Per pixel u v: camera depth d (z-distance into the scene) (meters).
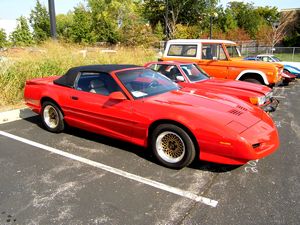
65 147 5.07
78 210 3.29
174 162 4.17
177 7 41.25
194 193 3.61
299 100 9.98
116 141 5.30
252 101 6.00
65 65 10.55
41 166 4.36
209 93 5.12
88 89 5.12
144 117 4.32
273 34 35.97
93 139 5.43
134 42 29.34
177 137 4.09
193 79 7.09
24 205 3.39
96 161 4.52
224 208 3.29
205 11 42.53
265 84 9.04
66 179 3.97
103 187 3.76
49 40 13.86
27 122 6.55
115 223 3.06
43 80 6.09
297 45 39.50
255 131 3.90
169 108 4.17
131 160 4.54
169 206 3.34
